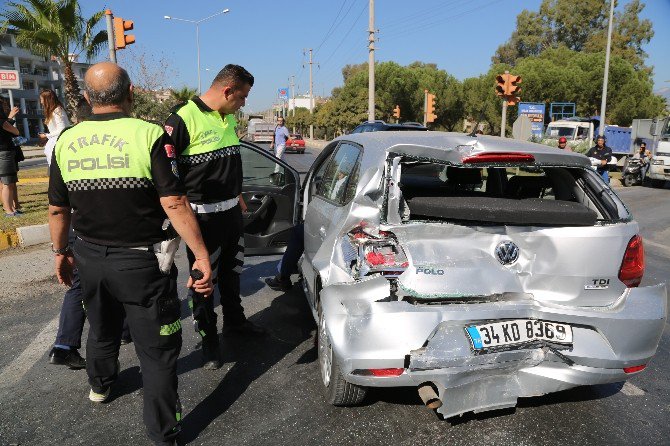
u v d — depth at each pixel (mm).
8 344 3812
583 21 60406
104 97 2359
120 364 3490
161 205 2414
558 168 3041
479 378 2473
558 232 2551
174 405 2504
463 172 3584
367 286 2479
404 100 43312
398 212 2568
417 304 2443
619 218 2740
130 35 10117
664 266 6602
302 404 2979
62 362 3318
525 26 64062
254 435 2684
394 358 2352
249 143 5133
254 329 3904
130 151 2293
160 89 24109
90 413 2904
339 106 48281
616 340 2545
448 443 2619
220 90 3223
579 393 3164
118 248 2369
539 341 2475
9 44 55156
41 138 4250
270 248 5109
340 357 2441
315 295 3199
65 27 15797
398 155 2643
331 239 2953
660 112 41438
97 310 2594
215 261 3373
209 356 3387
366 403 2984
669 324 4508
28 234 6746
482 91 39844
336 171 3621
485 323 2451
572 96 38406
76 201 2369
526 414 2904
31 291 4965
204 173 3215
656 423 2844
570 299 2584
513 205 2574
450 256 2520
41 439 2656
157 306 2428
